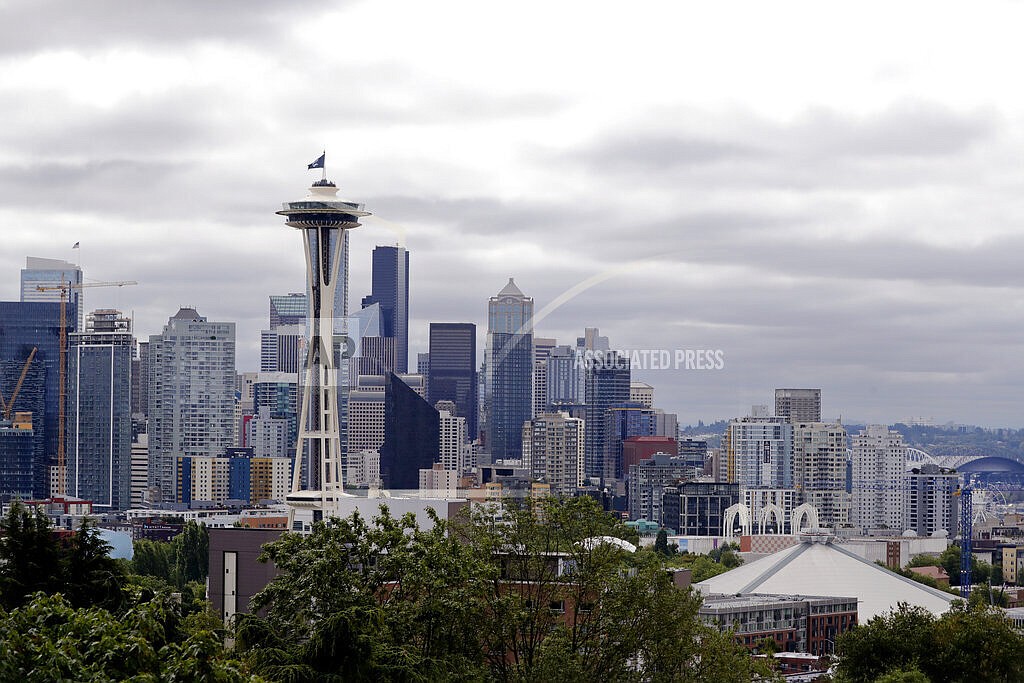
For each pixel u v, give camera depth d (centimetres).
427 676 15962
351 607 16062
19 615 10944
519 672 17738
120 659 10850
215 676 11306
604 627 18838
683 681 19038
